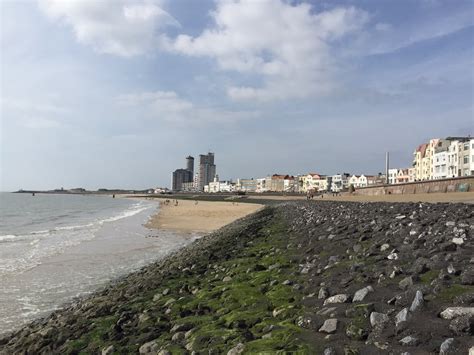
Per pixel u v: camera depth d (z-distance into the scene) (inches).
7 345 356.5
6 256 908.6
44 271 740.7
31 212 3014.3
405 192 2132.1
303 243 511.2
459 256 259.9
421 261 261.7
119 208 3752.5
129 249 1027.3
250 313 249.3
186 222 1947.6
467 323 156.2
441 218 454.0
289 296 271.4
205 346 209.9
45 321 428.1
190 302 326.0
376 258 312.0
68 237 1299.2
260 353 177.5
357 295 225.6
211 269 503.8
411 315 178.7
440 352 146.3
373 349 160.9
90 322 346.6
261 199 4190.5
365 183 6082.7
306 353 169.5
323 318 204.5
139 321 310.3
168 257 796.0
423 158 4126.5
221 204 4045.3
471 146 3171.8
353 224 556.7
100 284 636.1
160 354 216.2
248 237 796.6
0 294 576.7
